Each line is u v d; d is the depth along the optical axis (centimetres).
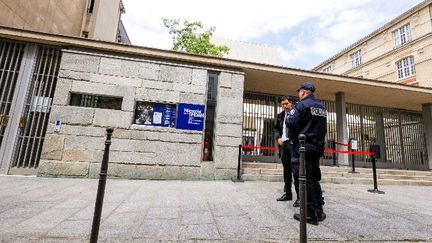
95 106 618
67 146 583
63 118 591
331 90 904
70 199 378
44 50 641
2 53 616
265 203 396
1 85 607
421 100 973
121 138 609
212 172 649
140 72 646
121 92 627
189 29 1781
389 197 510
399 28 2039
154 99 643
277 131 459
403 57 1944
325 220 320
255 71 746
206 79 688
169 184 554
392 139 1061
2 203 339
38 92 620
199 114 664
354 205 415
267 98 960
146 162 614
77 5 1112
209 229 271
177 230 265
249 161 863
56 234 240
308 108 317
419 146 1077
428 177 804
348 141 900
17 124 594
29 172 582
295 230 276
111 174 593
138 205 361
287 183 420
